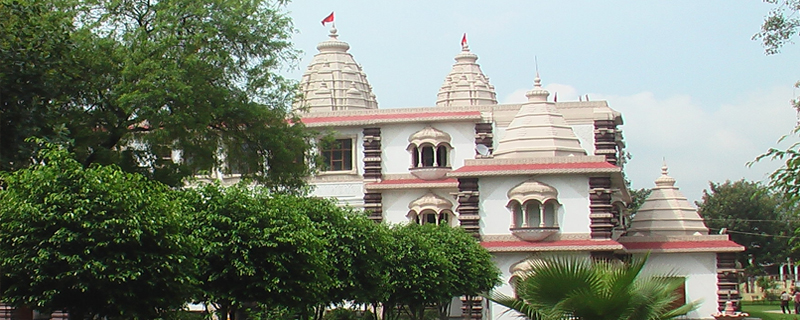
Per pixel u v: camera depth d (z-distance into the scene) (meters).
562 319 24.69
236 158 47.31
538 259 25.72
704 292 64.81
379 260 40.00
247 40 45.28
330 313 50.38
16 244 25.42
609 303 24.31
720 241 64.88
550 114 63.53
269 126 46.94
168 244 26.77
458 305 63.06
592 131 65.94
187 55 42.84
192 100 41.97
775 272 121.38
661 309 24.98
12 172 28.33
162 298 27.00
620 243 64.06
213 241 31.14
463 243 50.53
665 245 65.19
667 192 71.38
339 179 67.25
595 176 61.09
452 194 66.06
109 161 40.69
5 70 30.05
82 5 43.44
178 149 45.72
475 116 65.94
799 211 25.34
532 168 61.09
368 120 66.69
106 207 25.73
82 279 25.62
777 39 30.31
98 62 40.84
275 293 32.22
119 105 40.25
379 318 57.94
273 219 32.22
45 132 31.92
